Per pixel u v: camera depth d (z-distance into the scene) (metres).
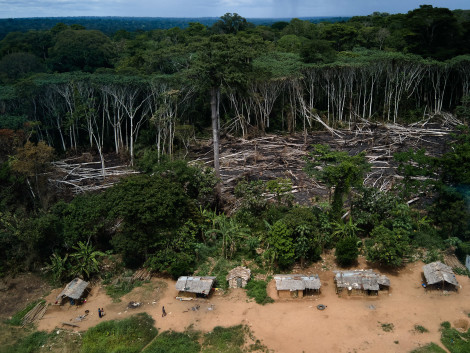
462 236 34.72
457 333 25.48
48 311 30.03
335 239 35.91
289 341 25.78
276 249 33.00
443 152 55.53
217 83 40.00
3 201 38.59
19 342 26.86
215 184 40.91
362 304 28.95
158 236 33.16
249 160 55.53
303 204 42.34
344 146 59.94
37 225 33.12
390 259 31.64
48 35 115.62
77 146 61.62
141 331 27.08
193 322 27.98
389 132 64.06
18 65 85.31
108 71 68.56
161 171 39.28
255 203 39.09
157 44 98.31
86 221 34.06
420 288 30.41
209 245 37.16
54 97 59.31
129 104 61.53
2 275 33.94
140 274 33.47
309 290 30.48
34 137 58.53
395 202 36.41
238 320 27.94
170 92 53.28
